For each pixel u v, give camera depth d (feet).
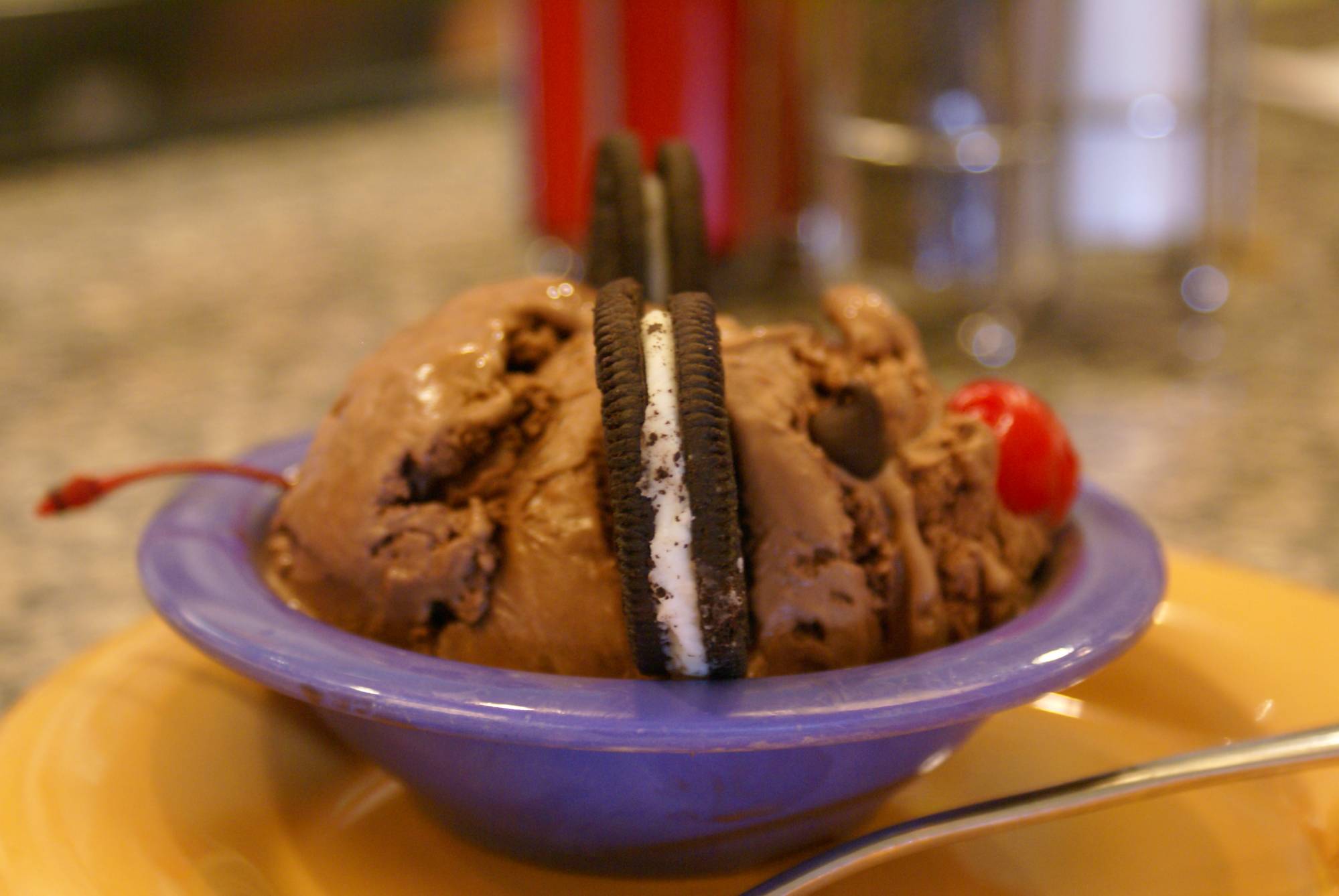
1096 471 1.65
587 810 0.84
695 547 0.79
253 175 3.63
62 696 0.96
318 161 3.81
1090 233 2.35
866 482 0.89
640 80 2.47
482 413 0.89
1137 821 0.91
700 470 0.79
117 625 1.24
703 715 0.78
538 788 0.84
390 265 2.71
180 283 2.60
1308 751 0.85
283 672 0.81
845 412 0.88
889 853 0.84
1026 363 2.15
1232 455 1.70
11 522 1.47
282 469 1.04
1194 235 2.33
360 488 0.90
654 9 2.41
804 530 0.86
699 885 0.88
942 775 0.95
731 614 0.80
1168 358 2.15
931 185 2.10
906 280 2.43
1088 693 1.01
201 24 3.94
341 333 2.26
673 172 0.98
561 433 0.89
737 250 2.54
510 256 2.77
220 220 3.12
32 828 0.85
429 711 0.79
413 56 4.57
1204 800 0.93
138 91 3.89
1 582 1.31
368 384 0.92
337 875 0.89
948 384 2.02
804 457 0.87
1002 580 0.91
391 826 0.92
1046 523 0.97
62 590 1.30
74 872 0.83
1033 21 2.01
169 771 0.92
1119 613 0.87
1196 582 1.07
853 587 0.86
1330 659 0.99
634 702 0.79
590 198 1.02
